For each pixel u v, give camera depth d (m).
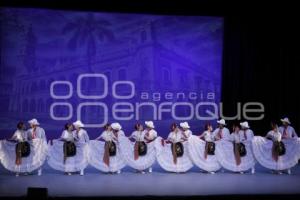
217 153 8.40
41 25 10.07
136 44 10.39
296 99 10.73
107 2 9.81
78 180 7.39
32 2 9.77
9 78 9.95
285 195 6.21
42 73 10.08
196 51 10.57
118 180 7.43
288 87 10.75
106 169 8.15
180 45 10.52
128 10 10.15
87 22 10.23
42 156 7.94
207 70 10.62
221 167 8.84
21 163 7.86
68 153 7.95
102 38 10.28
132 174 8.14
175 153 8.34
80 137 8.05
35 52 10.05
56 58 10.12
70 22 10.18
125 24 10.34
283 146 8.38
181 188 6.77
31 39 10.03
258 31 10.74
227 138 8.52
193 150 8.36
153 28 10.41
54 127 10.09
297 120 10.73
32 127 8.09
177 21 10.50
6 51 9.95
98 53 10.27
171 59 10.48
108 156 8.13
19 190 6.51
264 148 8.43
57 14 10.12
